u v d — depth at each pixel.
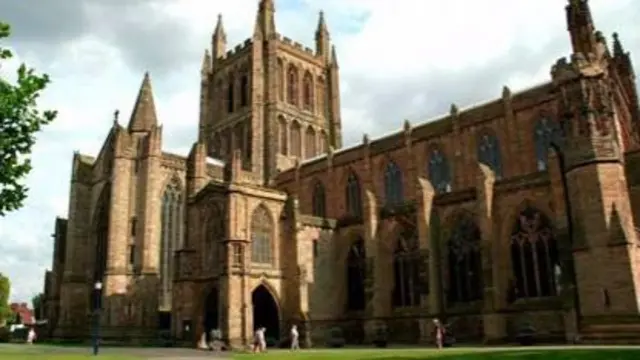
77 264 97.38
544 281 55.72
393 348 55.66
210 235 72.56
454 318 62.00
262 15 118.69
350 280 76.12
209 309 72.19
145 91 97.62
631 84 76.31
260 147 110.69
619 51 77.94
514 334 55.84
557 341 52.19
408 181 82.94
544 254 56.09
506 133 73.25
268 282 69.75
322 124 124.19
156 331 86.00
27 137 24.11
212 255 71.69
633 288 46.41
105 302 85.44
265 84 115.00
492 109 75.19
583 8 56.72
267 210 72.19
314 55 127.06
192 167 78.69
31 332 90.25
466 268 62.75
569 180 52.31
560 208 53.28
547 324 53.56
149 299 86.50
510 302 57.31
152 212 89.94
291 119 116.81
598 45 56.44
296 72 121.31
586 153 51.12
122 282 86.62
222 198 70.44
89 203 101.06
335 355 41.41
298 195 99.00
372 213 71.81
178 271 74.12
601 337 46.53
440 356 33.78
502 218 59.84
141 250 88.19
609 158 50.38
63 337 92.25
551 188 55.72
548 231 55.97
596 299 48.25
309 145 120.50
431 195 66.81
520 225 58.53
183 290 72.69
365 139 89.69
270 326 73.06
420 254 64.69
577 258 50.16
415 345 61.09
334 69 128.50
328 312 73.94
